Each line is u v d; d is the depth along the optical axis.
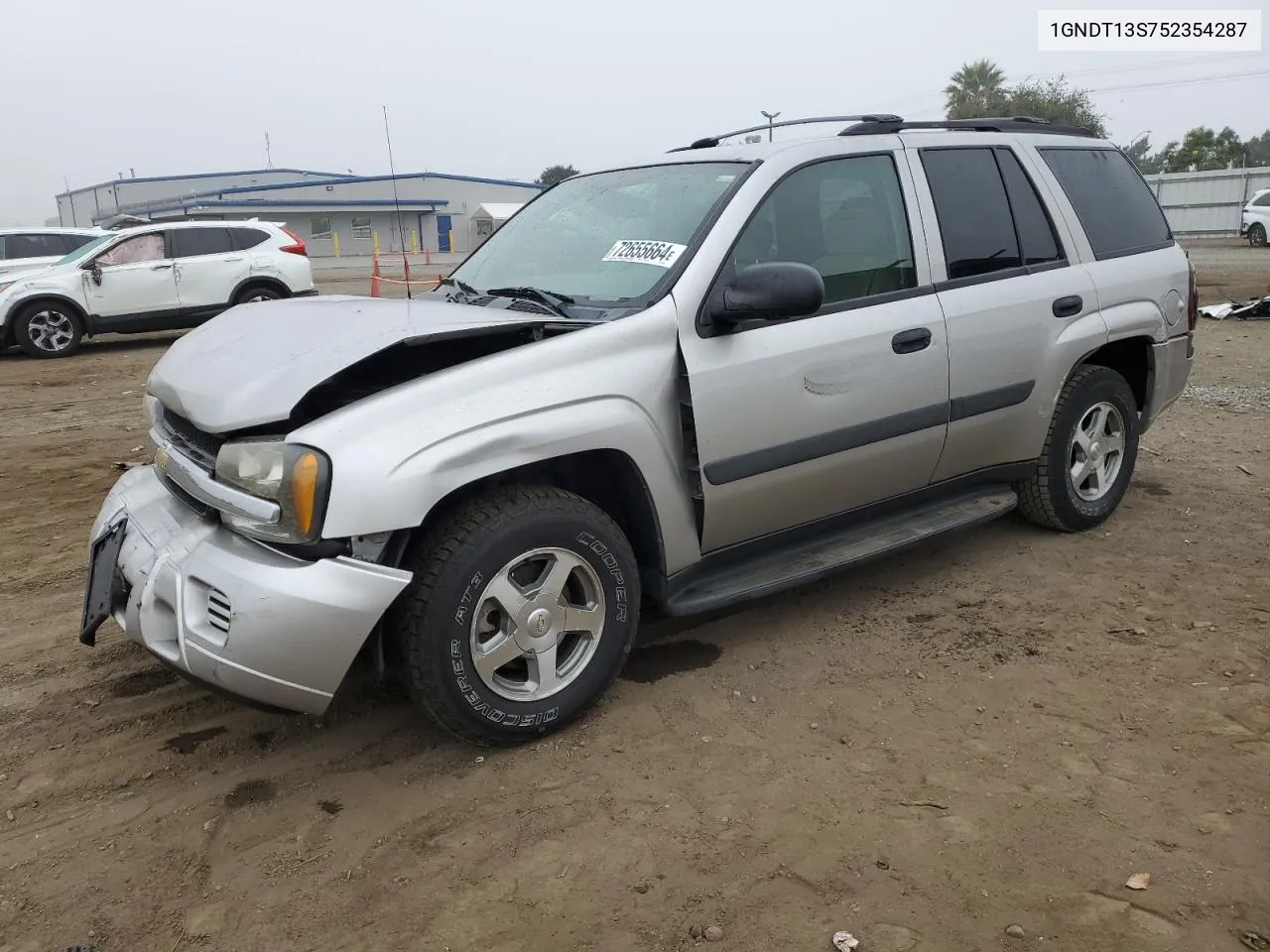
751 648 3.72
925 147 4.00
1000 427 4.18
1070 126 4.84
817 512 3.70
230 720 3.29
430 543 2.81
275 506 2.62
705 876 2.46
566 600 3.09
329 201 46.81
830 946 2.22
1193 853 2.49
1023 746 3.00
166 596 2.77
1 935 2.33
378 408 2.68
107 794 2.88
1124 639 3.69
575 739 3.11
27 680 3.58
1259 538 4.67
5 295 12.31
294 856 2.59
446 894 2.43
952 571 4.40
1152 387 4.93
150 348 13.66
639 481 3.14
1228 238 31.38
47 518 5.55
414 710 3.33
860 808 2.71
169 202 49.25
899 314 3.70
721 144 4.33
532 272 3.73
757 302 3.07
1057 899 2.34
